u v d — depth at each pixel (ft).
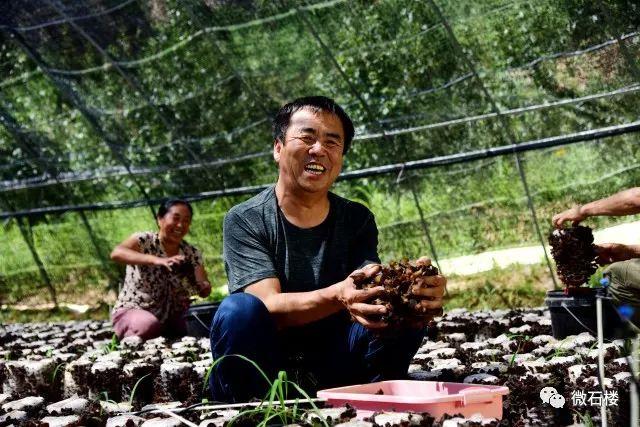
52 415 10.55
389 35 20.02
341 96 21.86
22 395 12.92
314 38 20.77
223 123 23.79
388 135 22.11
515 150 20.57
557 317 13.66
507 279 21.35
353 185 23.75
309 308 9.58
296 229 10.44
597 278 18.15
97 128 26.00
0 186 29.78
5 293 31.30
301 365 10.73
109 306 28.78
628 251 13.29
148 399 13.47
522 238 21.43
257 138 23.70
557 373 10.57
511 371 11.27
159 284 18.97
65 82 25.31
